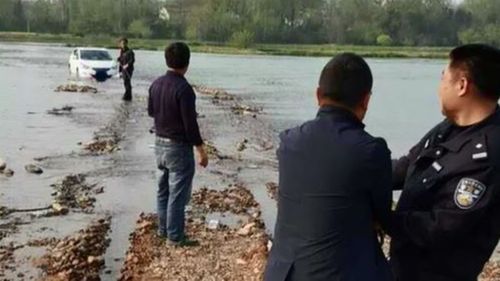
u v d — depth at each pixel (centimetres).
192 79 3853
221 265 731
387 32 11525
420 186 330
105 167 1296
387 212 338
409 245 339
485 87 323
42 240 831
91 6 11269
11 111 2100
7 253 778
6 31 11438
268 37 11225
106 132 1731
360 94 338
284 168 346
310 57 7862
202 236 839
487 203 311
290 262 339
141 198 1060
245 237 839
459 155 320
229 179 1221
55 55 5847
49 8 11556
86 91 2798
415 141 1844
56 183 1148
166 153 767
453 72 330
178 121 754
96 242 819
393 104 2834
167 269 717
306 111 2406
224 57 7225
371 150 327
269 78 4131
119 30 11219
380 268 337
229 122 2041
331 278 331
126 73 2497
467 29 11338
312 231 333
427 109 2666
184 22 11269
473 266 327
